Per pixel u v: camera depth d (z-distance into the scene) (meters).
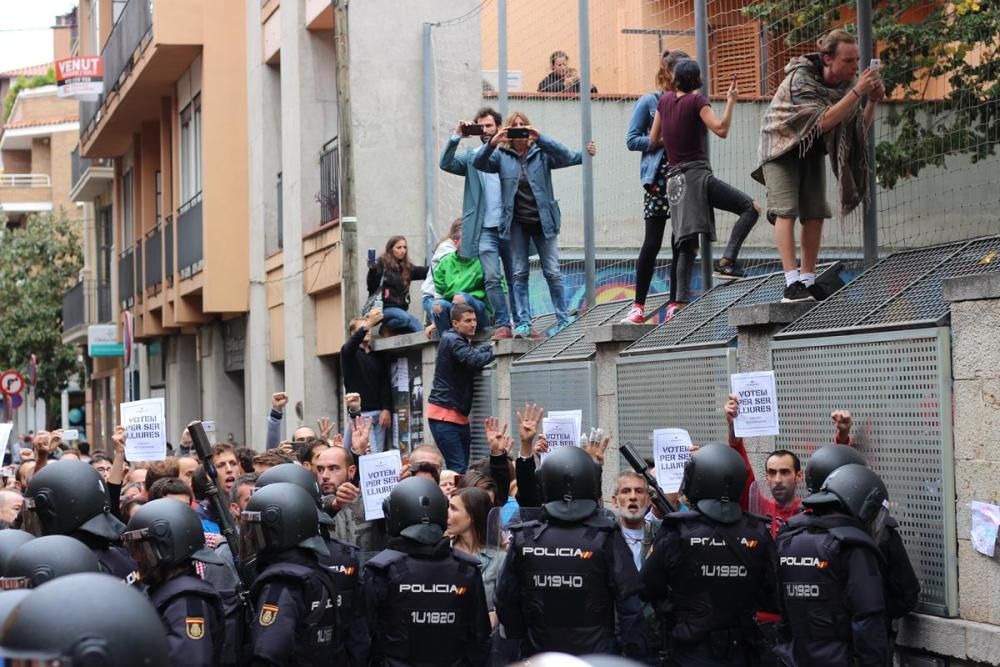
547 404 11.75
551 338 12.39
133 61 26.23
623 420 10.54
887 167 9.24
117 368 37.38
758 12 10.95
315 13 19.02
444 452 11.93
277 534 6.66
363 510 9.31
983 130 8.70
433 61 17.69
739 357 8.94
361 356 14.92
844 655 6.57
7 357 47.84
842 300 8.42
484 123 12.74
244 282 23.17
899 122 9.27
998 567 6.80
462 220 14.10
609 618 7.00
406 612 6.98
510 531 7.27
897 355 7.43
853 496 6.63
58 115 57.81
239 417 26.03
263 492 6.74
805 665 6.67
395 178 17.80
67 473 6.93
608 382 10.75
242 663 6.86
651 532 7.95
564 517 7.00
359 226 17.67
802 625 6.68
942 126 8.98
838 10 10.07
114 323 35.53
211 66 23.08
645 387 10.23
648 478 8.05
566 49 14.90
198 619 6.05
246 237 23.17
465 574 7.09
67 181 56.16
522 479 8.44
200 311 26.02
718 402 9.30
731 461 7.17
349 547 7.35
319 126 19.81
